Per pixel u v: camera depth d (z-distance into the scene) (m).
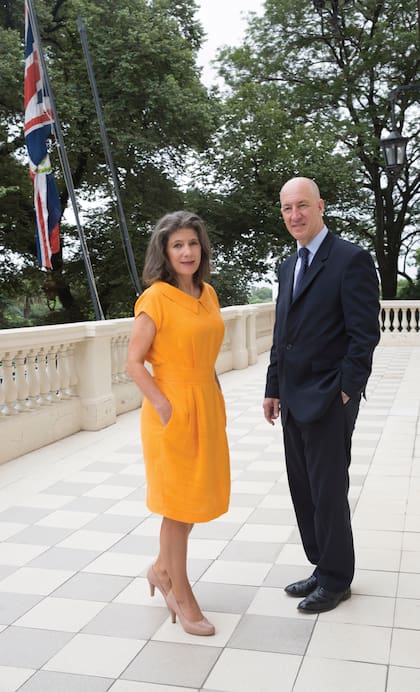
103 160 19.70
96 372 7.23
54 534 4.28
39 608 3.29
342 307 3.05
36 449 6.48
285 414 3.22
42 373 6.70
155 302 2.90
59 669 2.75
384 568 3.64
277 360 3.38
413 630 2.97
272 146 22.28
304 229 3.10
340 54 23.03
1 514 4.67
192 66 20.58
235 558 3.82
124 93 18.53
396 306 16.31
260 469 5.64
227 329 11.95
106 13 18.91
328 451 3.09
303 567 3.68
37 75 10.60
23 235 20.62
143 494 5.07
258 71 23.84
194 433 2.93
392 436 6.71
